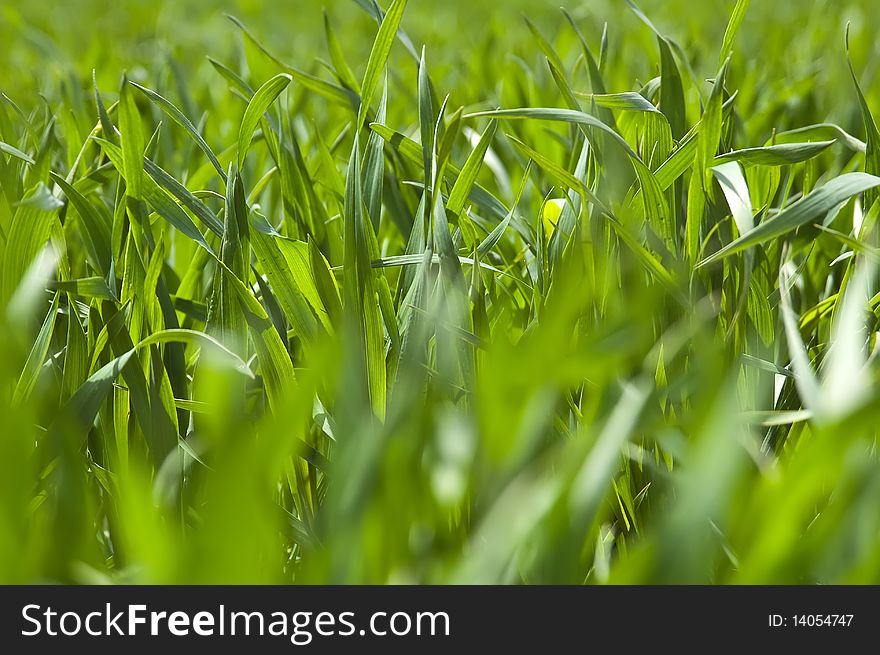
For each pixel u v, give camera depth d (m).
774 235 0.97
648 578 0.55
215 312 1.11
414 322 1.02
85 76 3.03
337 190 1.62
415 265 1.22
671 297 1.11
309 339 1.06
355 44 4.41
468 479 0.67
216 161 1.26
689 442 0.91
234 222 1.12
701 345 0.81
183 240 1.57
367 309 0.97
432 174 1.22
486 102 2.80
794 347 0.88
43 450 0.87
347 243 0.94
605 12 4.44
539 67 2.81
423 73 1.24
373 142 1.34
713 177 1.29
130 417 1.05
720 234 1.27
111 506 0.95
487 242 1.26
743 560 0.64
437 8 5.71
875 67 2.58
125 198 1.15
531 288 1.32
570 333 1.02
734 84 2.71
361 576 0.62
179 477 0.93
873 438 0.89
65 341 1.21
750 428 1.10
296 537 0.90
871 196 1.36
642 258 1.04
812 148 1.18
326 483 1.05
